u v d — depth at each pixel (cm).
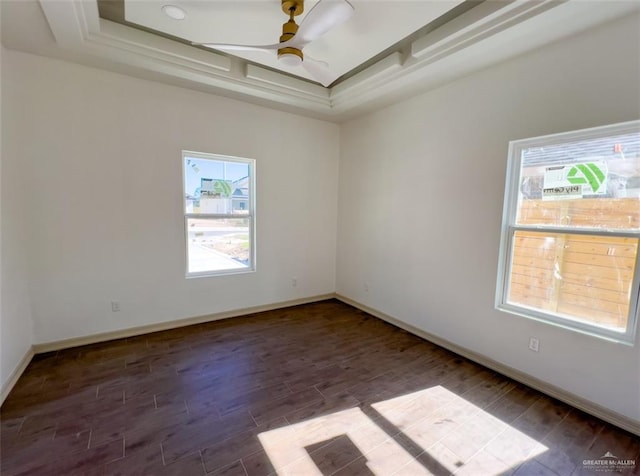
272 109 402
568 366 228
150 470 165
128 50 259
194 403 222
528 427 203
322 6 160
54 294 291
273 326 371
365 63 315
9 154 251
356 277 445
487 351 282
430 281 335
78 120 290
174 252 349
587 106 213
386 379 259
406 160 357
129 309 329
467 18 220
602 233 216
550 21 201
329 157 462
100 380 248
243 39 248
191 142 347
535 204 253
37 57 269
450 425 204
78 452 175
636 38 191
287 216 431
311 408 220
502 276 275
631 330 204
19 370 251
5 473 161
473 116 286
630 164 203
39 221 280
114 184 311
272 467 169
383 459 176
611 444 189
